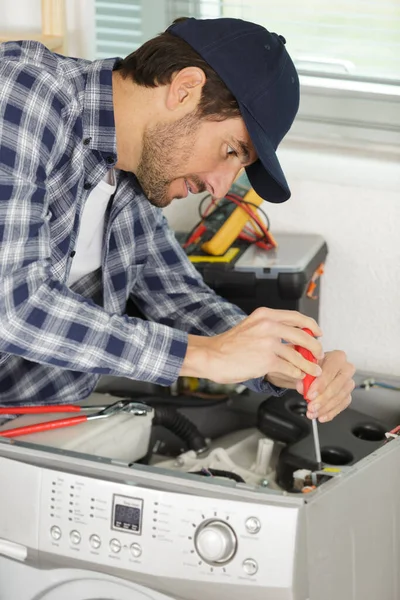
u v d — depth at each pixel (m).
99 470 1.48
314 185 2.15
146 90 1.49
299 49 2.22
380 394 1.84
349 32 2.16
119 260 1.81
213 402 1.85
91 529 1.46
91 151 1.57
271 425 1.75
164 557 1.42
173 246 1.89
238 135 1.47
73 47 2.34
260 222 2.06
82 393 1.82
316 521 1.38
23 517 1.52
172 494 1.41
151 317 1.92
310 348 1.49
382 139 2.14
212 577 1.39
